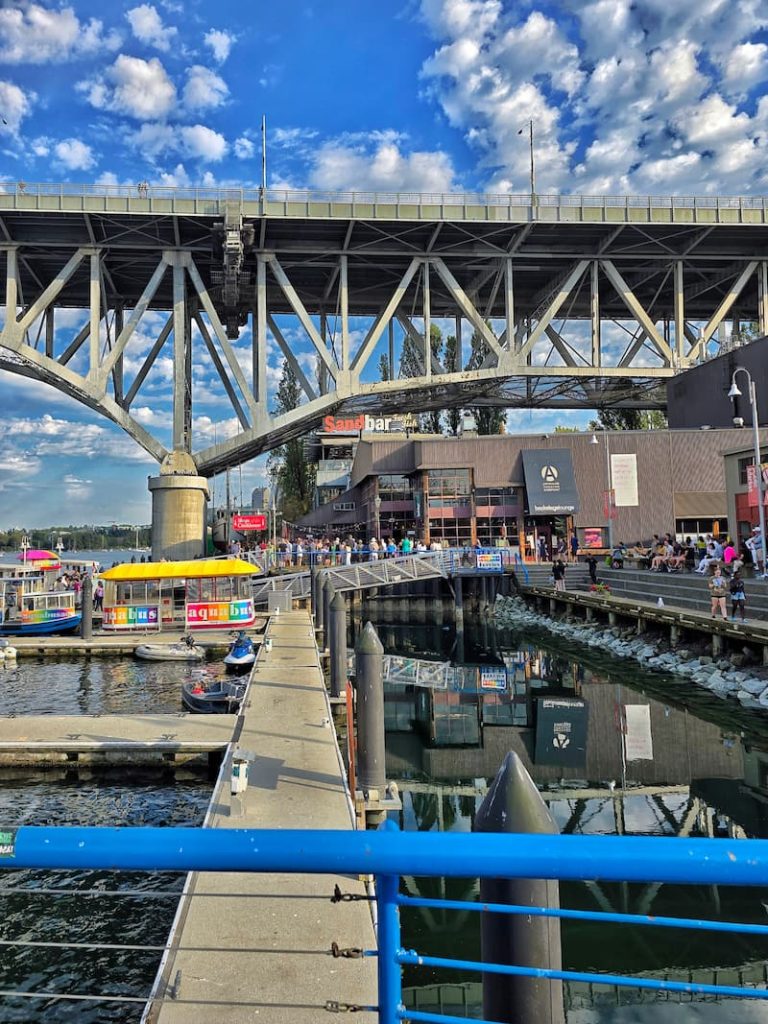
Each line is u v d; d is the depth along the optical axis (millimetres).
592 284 54562
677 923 2059
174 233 49406
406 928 7742
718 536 37219
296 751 11141
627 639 27266
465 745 15547
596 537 45594
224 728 14570
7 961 7480
